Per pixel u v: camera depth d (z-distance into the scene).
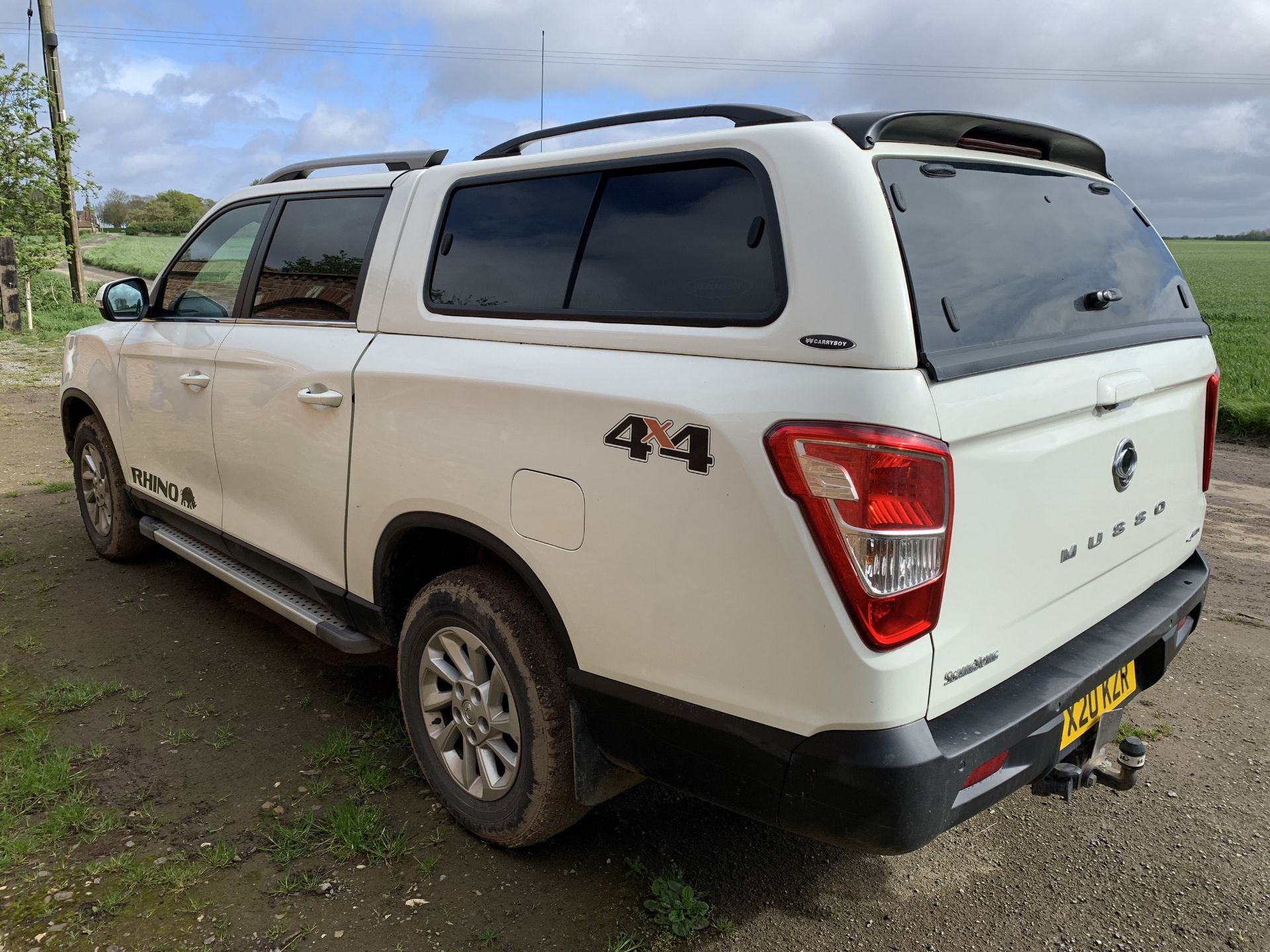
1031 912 2.45
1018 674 2.17
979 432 1.87
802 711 1.85
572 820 2.48
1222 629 4.40
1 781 2.85
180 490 3.95
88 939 2.22
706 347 2.00
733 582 1.90
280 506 3.27
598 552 2.13
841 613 1.78
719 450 1.89
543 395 2.24
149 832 2.63
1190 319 2.80
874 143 1.98
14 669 3.63
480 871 2.53
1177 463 2.70
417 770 3.03
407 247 2.86
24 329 15.96
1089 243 2.51
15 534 5.31
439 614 2.61
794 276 1.89
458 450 2.46
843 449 1.75
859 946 2.31
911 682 1.82
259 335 3.34
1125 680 2.46
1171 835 2.79
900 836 1.81
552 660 2.36
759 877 2.56
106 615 4.20
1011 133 2.38
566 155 2.47
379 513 2.76
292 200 3.42
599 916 2.37
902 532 1.75
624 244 2.28
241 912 2.33
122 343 4.25
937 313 1.87
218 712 3.36
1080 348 2.20
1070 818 2.88
